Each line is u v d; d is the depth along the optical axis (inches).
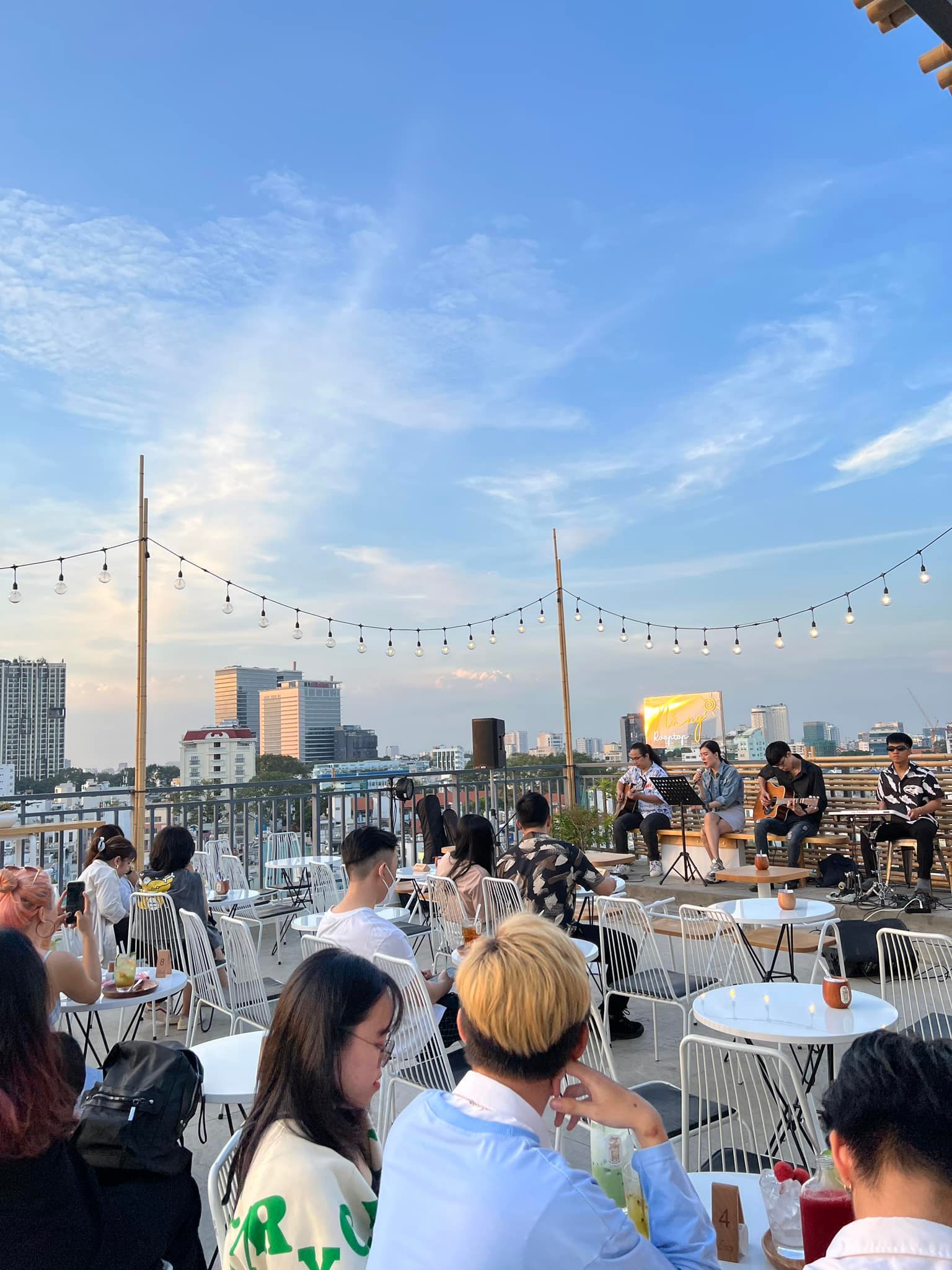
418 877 284.5
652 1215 56.5
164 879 220.7
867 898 301.7
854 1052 47.4
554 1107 57.6
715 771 375.6
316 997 65.9
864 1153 43.8
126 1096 80.7
